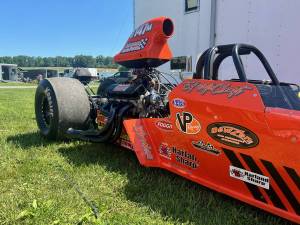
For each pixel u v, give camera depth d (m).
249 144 2.23
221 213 2.48
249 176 2.28
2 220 2.36
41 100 4.51
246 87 2.30
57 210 2.47
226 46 2.73
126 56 3.74
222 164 2.47
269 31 4.28
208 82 2.59
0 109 8.48
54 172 3.29
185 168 2.82
